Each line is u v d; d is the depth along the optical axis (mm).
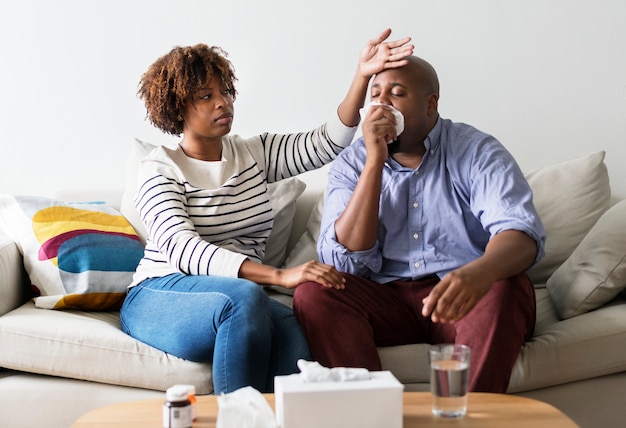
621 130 2697
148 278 2125
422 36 2756
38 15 2875
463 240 2021
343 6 2777
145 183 2107
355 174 2113
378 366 1794
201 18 2834
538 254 1812
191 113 2148
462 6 2736
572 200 2414
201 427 1275
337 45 2787
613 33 2688
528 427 1252
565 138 2723
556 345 1871
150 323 1966
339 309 1834
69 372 1957
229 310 1798
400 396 1238
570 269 2154
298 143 2305
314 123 2812
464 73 2748
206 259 1975
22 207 2363
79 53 2871
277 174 2320
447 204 2021
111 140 2877
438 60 2756
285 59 2809
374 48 2133
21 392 1957
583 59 2701
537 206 2434
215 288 1867
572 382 1908
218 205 2123
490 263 1634
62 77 2881
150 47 2854
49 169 2898
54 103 2885
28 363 1969
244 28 2820
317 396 1221
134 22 2854
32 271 2270
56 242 2275
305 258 2475
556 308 2145
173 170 2125
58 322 2016
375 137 1940
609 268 2027
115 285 2273
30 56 2883
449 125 2109
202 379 1897
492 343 1662
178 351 1903
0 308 2154
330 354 1798
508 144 2748
